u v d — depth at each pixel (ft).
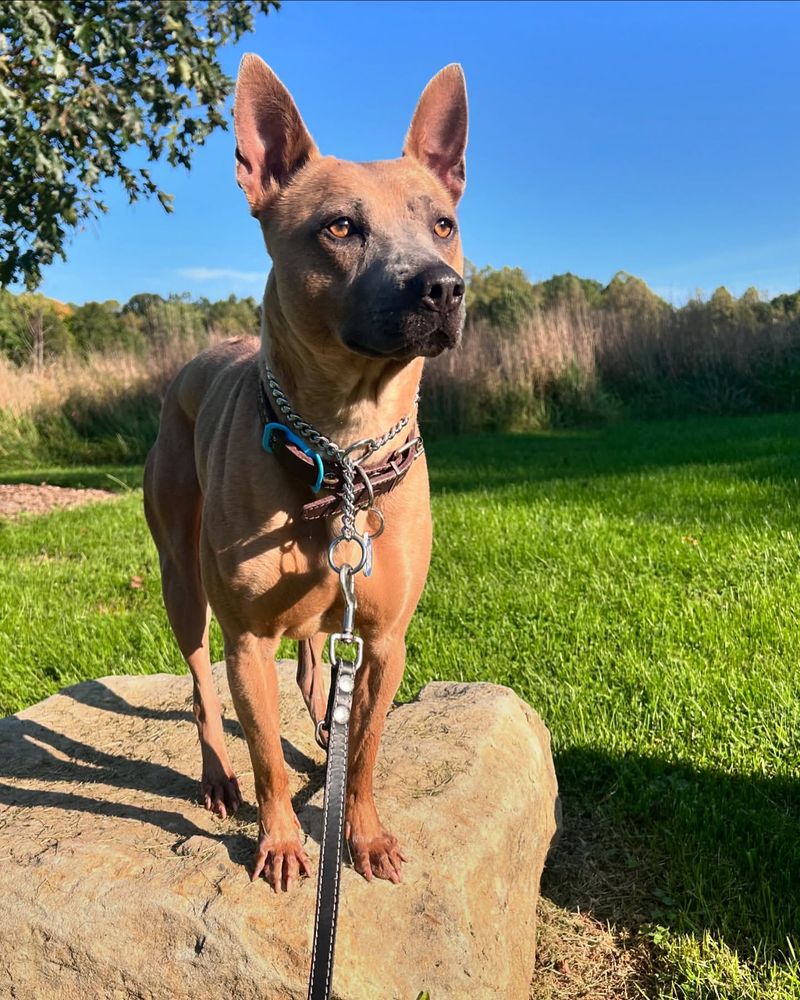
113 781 2.54
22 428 13.42
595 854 2.77
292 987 1.83
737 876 2.58
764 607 4.29
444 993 1.93
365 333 1.91
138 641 4.49
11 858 2.10
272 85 2.22
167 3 7.41
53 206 7.00
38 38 6.43
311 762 2.64
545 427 14.58
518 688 3.76
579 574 5.07
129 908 1.92
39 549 6.79
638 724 3.35
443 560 5.52
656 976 2.29
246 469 2.08
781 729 3.20
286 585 2.08
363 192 2.09
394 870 2.04
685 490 7.22
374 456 2.09
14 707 3.85
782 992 2.15
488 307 17.66
